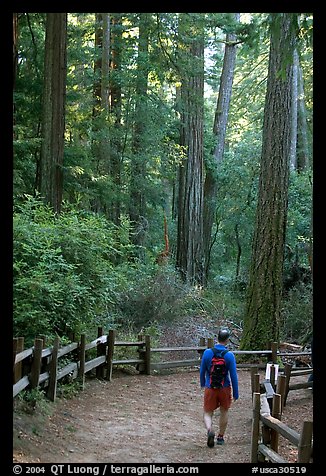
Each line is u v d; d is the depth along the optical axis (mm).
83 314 10961
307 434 5070
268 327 14062
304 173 24688
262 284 14164
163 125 21922
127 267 16453
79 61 20969
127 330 14727
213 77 23938
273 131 14094
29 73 16250
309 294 17562
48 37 13938
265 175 14266
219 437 7551
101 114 19141
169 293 16578
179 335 15633
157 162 22469
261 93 35875
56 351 8352
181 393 10828
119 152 21234
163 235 25719
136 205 22016
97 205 18516
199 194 22891
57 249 9859
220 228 27031
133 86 20672
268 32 8008
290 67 14000
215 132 26984
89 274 11375
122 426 8078
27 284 9031
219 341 7609
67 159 15672
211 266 27719
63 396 8930
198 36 19750
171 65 19859
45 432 6898
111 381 11164
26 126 15492
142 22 18516
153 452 6934
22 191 13633
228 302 20344
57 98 13898
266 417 6309
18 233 9750
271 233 14180
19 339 7242
